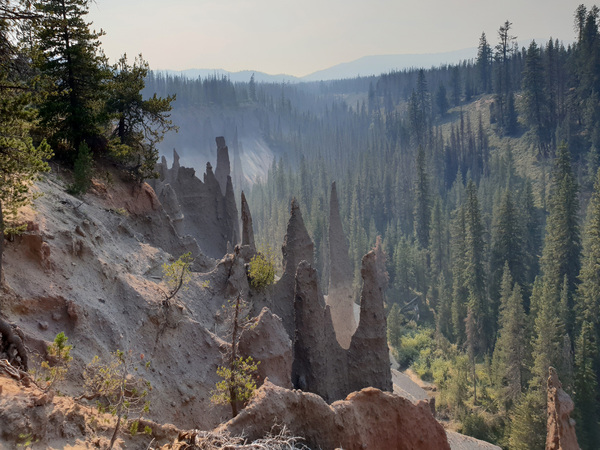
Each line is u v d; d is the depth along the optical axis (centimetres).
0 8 1686
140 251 2862
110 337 2028
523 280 9400
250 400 1569
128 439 1280
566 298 7625
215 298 2891
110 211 3055
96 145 3472
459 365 7381
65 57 3212
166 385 2152
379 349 3120
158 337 2272
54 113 3180
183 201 5328
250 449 1332
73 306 1933
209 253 5291
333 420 1670
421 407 2009
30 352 1644
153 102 3584
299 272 2948
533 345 6125
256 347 2350
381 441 1892
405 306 10769
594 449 5753
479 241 9419
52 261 2058
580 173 15125
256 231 14862
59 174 3120
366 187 16662
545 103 18412
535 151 18138
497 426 6194
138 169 3678
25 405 1067
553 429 3881
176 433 1387
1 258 1734
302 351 2925
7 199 1800
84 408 1333
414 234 14038
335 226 5297
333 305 5188
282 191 17238
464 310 9188
